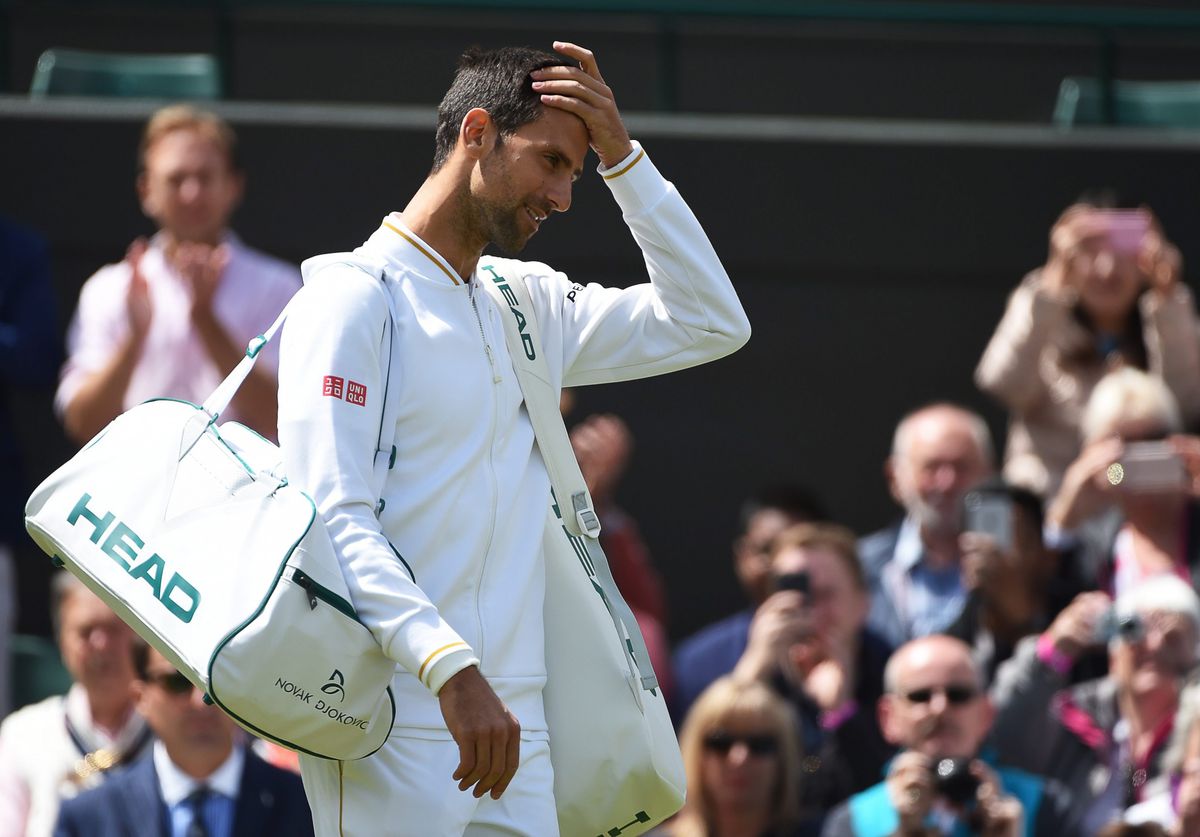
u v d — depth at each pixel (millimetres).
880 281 30828
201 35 29984
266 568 10539
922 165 30906
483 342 11719
